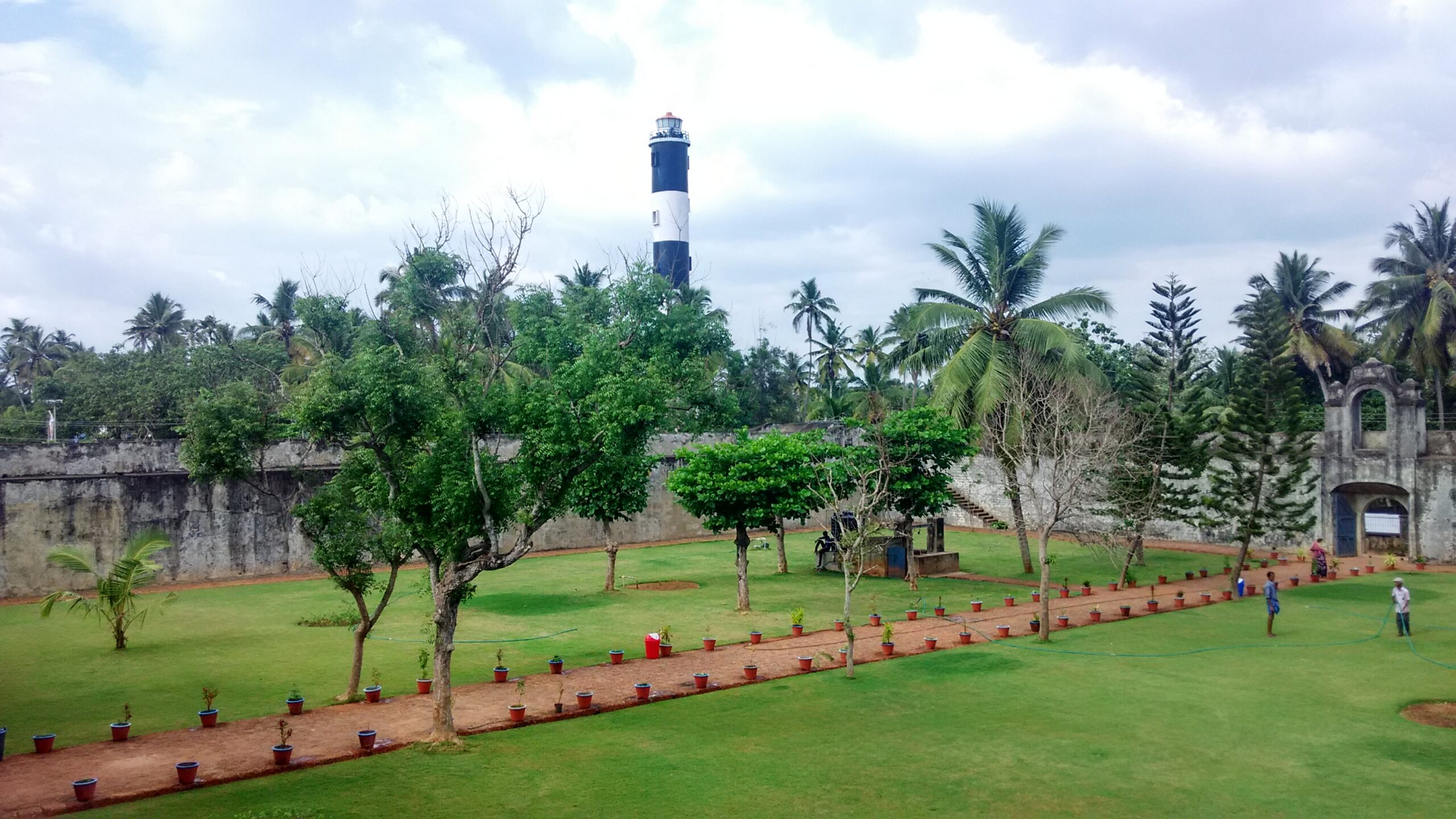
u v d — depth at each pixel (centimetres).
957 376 3195
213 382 4603
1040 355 3164
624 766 1263
